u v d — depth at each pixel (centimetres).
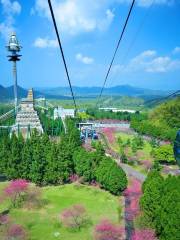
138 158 12125
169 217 5222
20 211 7469
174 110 17738
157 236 5959
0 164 9531
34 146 9412
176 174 10344
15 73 13462
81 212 7025
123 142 15288
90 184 9356
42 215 7250
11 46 12088
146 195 6272
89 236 6191
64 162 9400
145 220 6247
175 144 3083
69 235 6262
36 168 9188
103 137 17088
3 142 9656
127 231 6288
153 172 6962
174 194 5409
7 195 7956
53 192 8812
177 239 5025
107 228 6250
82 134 16738
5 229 6322
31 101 16712
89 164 9219
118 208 7619
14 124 14912
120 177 8344
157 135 16050
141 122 18925
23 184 8369
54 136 16388
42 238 6131
